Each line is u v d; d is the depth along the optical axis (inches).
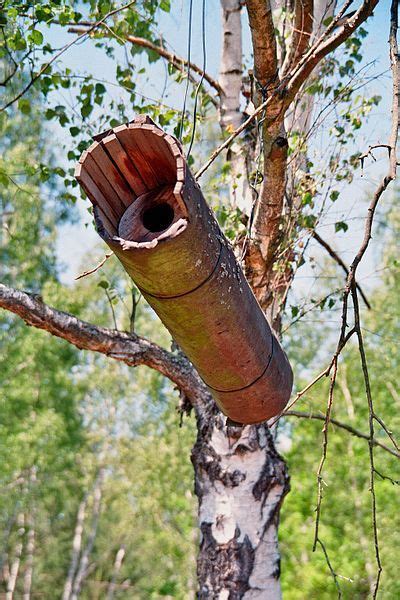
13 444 872.3
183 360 299.4
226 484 297.7
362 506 777.6
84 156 123.6
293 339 748.6
